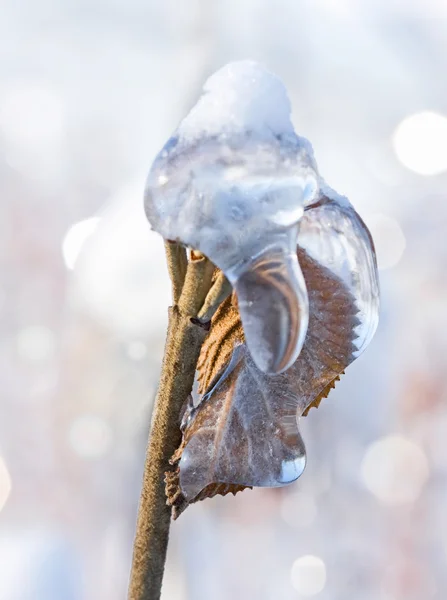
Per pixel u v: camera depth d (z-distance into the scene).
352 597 1.43
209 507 1.40
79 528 1.35
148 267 1.29
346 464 1.54
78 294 1.32
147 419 1.30
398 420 1.57
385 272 1.78
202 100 0.35
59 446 1.40
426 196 2.48
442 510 1.51
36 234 2.70
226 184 0.34
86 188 3.61
